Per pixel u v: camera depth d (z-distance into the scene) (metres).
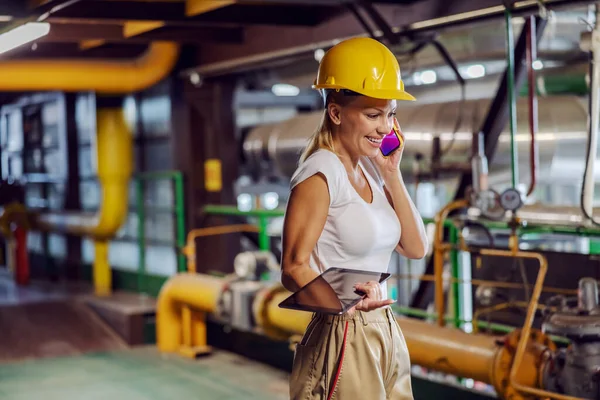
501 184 7.30
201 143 9.55
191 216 9.55
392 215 2.69
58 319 10.00
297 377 2.72
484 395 5.88
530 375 4.72
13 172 15.59
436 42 6.55
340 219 2.57
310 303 2.43
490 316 5.80
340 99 2.57
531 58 5.51
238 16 7.40
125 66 9.58
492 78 8.04
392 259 8.86
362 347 2.62
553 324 4.37
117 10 7.10
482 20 5.82
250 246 10.43
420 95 8.87
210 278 8.30
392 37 6.37
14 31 5.99
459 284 6.13
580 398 4.30
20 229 12.72
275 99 12.32
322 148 2.62
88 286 11.96
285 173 9.34
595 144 5.06
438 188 10.73
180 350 8.84
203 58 9.22
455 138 7.06
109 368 8.33
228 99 9.46
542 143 7.01
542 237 7.71
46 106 13.77
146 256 10.89
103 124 10.91
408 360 2.77
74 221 11.74
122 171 10.96
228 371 8.05
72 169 12.78
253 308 7.46
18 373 8.25
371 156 2.62
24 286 12.37
